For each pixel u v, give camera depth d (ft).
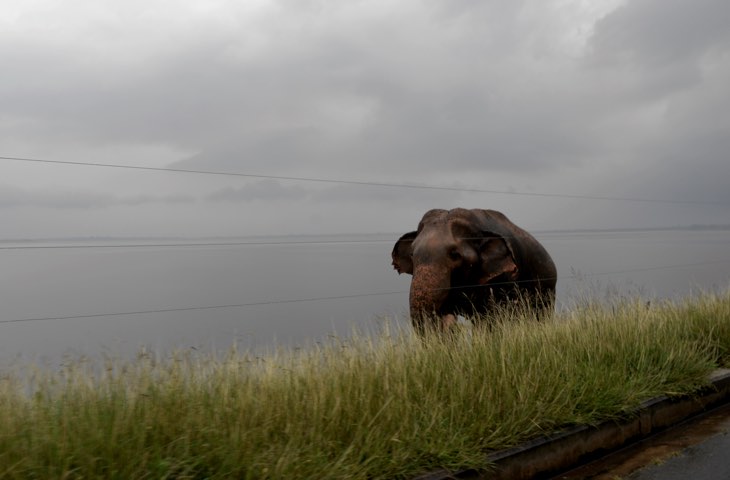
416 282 30.22
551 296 38.60
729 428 22.39
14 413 14.14
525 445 17.47
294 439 14.87
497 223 35.14
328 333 21.16
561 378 20.59
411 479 15.02
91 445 13.20
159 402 15.15
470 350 22.17
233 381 17.34
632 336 25.63
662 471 18.44
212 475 13.41
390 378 18.65
